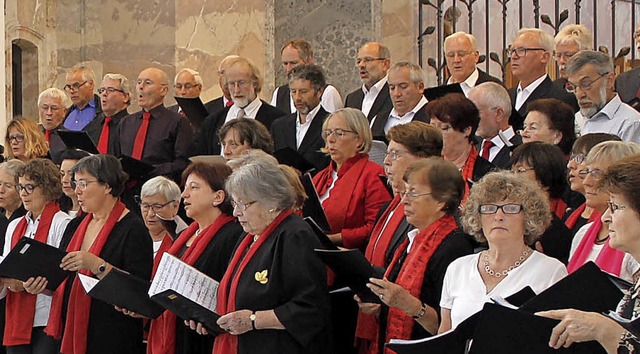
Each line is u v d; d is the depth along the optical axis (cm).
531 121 673
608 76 732
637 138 727
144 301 632
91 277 660
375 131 900
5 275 681
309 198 686
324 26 1290
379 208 705
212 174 655
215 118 912
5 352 766
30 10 1346
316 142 849
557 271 485
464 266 505
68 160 810
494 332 405
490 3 1327
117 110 995
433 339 436
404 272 563
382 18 1262
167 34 1307
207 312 586
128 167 820
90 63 1357
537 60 862
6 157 955
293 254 579
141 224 711
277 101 1007
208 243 645
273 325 571
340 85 1284
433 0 1259
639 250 406
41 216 765
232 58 1018
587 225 541
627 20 1491
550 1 1402
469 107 659
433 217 571
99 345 691
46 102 1048
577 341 394
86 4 1365
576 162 572
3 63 1093
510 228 486
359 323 615
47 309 736
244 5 1253
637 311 403
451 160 661
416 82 850
